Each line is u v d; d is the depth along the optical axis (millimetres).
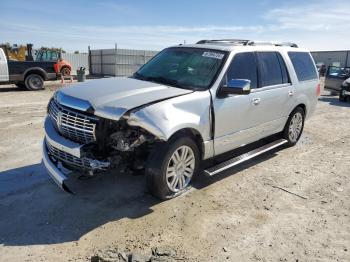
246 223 4168
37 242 3666
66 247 3594
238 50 5426
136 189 4934
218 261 3438
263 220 4254
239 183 5316
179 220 4172
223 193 4938
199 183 5227
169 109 4227
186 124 4355
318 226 4168
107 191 4855
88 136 4039
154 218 4191
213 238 3832
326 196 5000
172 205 4516
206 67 5141
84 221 4094
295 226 4148
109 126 4035
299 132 7305
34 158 6164
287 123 6844
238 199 4781
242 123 5418
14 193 4758
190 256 3490
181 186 4676
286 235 3951
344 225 4219
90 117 4012
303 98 6930
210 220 4199
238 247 3688
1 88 19828
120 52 35531
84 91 4418
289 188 5223
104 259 3271
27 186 4984
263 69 5879
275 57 6273
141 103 4090
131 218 4180
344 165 6312
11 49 27359
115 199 4633
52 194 4746
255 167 6039
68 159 4219
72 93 4379
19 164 5855
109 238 3771
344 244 3820
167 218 4203
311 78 7273
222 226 4078
